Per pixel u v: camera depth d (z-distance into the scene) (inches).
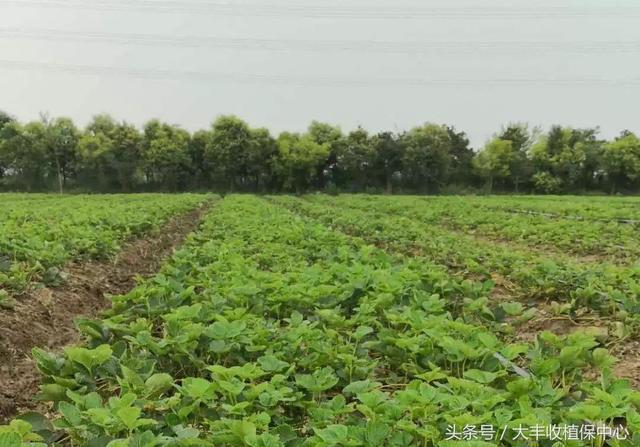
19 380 208.4
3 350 223.9
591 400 137.1
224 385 134.6
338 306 233.1
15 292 277.6
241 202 1136.2
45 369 159.0
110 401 125.0
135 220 571.2
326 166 2415.1
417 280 273.0
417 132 2394.2
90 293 336.5
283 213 833.5
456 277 325.4
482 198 1694.1
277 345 180.2
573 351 167.2
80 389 144.3
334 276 290.7
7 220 546.6
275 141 2336.4
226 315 200.1
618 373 209.8
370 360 177.6
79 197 1545.3
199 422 137.8
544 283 308.3
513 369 173.3
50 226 481.4
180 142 2324.1
